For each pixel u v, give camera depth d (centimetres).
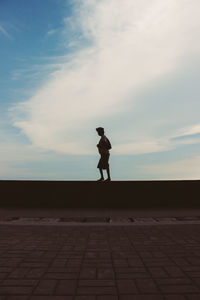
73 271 277
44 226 545
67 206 809
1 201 838
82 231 495
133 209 780
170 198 831
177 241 410
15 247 377
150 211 748
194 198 838
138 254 340
